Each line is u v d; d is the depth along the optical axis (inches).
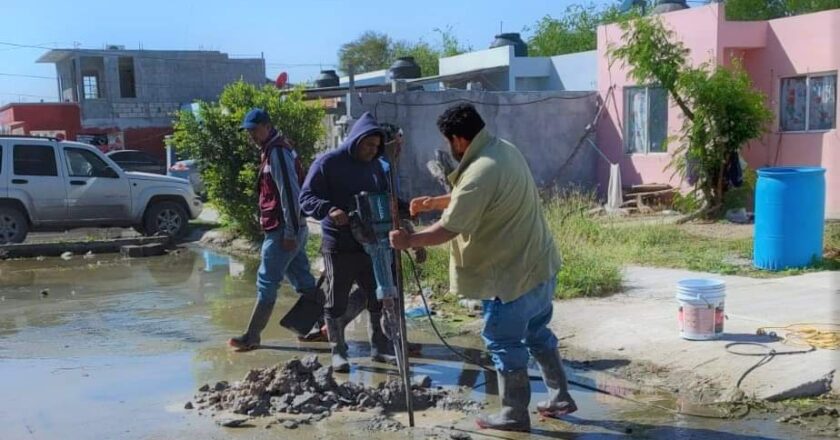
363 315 319.0
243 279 414.6
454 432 185.5
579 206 492.4
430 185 613.9
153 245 518.9
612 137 681.6
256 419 197.6
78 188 546.0
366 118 233.5
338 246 234.7
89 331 299.6
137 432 190.5
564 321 278.1
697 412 194.7
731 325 251.8
